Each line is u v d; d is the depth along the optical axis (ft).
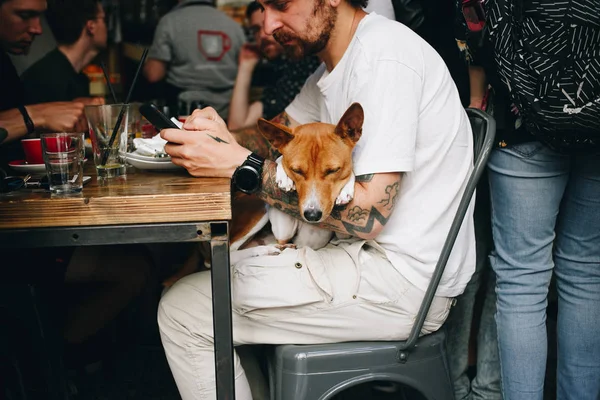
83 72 12.05
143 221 4.73
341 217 5.42
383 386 8.17
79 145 4.90
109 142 5.61
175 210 4.72
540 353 6.38
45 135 4.79
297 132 5.37
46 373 5.74
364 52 5.52
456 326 7.66
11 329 5.69
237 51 14.15
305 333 5.73
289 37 5.98
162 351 9.33
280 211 5.96
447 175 5.85
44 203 4.64
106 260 7.25
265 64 13.89
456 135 5.82
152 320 9.73
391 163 5.26
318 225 5.63
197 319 5.72
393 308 5.69
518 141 6.18
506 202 6.43
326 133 5.27
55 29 10.48
